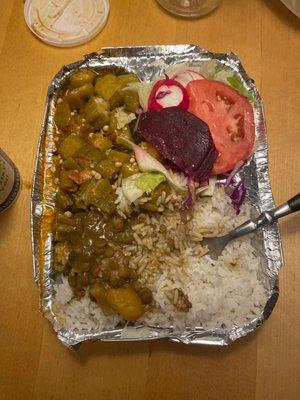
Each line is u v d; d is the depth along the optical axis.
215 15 0.25
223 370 0.21
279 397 0.21
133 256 0.21
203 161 0.21
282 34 0.25
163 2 0.25
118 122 0.22
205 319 0.21
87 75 0.23
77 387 0.21
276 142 0.24
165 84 0.22
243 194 0.22
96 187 0.21
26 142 0.24
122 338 0.20
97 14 0.25
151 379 0.21
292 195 0.23
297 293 0.22
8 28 0.25
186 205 0.22
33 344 0.22
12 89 0.25
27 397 0.21
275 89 0.24
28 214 0.23
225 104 0.23
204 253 0.22
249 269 0.22
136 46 0.24
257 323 0.20
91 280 0.21
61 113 0.23
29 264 0.22
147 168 0.21
